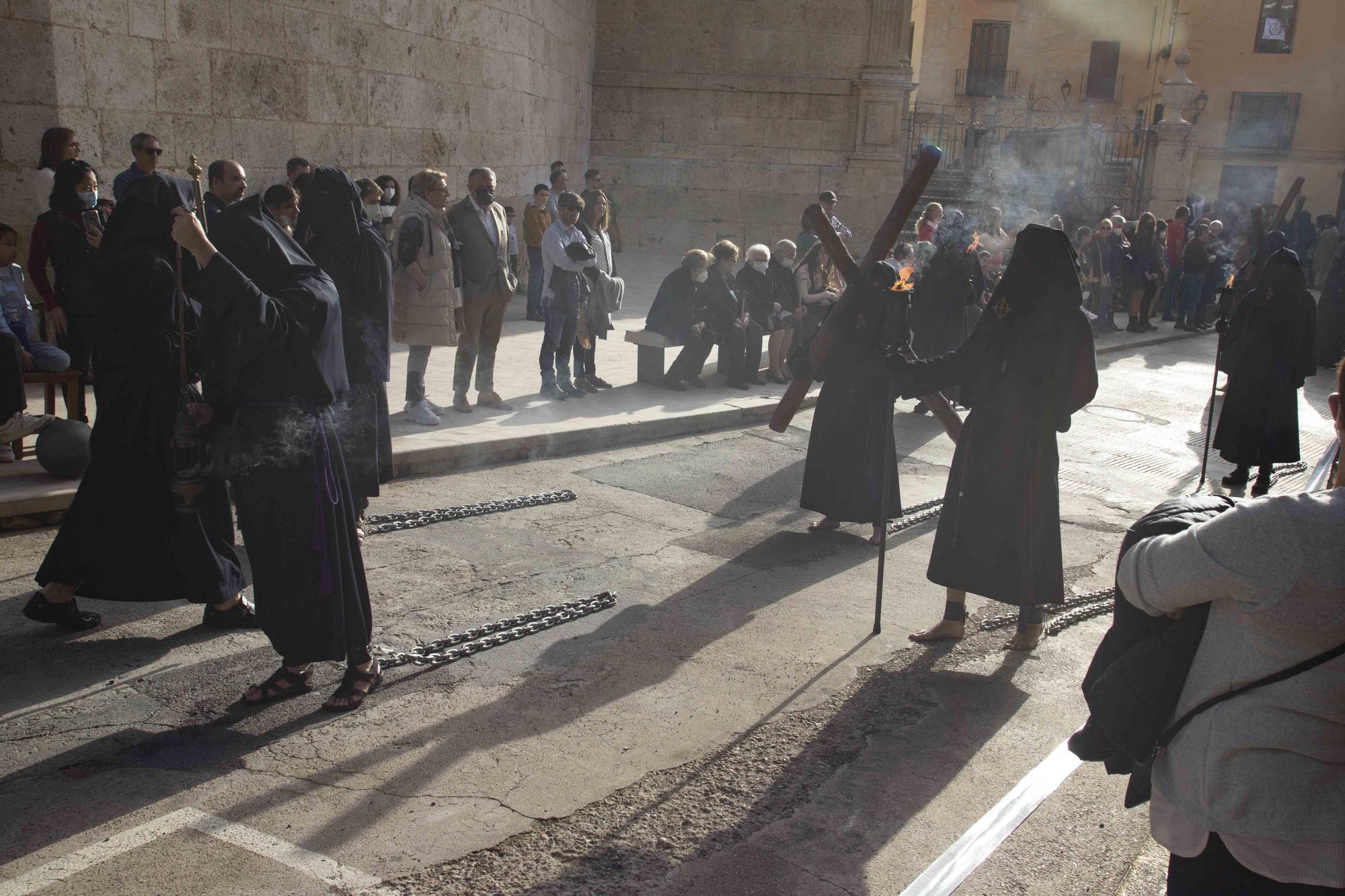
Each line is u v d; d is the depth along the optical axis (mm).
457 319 8406
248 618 4828
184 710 4055
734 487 7574
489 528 6355
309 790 3537
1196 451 9750
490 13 14656
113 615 4879
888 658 4836
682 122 22203
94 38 8922
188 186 4523
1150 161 25594
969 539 4914
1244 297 8281
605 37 21922
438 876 3102
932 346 10125
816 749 3971
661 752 3896
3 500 5664
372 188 8062
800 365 5777
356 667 4156
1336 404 2000
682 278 10070
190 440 4027
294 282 3852
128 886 2980
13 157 8547
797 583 5762
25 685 4188
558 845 3287
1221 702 2006
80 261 7316
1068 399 4754
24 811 3344
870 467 6391
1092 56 34562
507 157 15664
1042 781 3781
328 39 11570
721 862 3240
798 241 11961
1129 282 16859
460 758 3789
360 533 6047
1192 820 2016
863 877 3195
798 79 22000
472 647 4660
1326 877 1889
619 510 6895
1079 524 7254
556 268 9156
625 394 9859
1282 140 31203
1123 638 2301
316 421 3936
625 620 5113
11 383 6211
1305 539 1855
